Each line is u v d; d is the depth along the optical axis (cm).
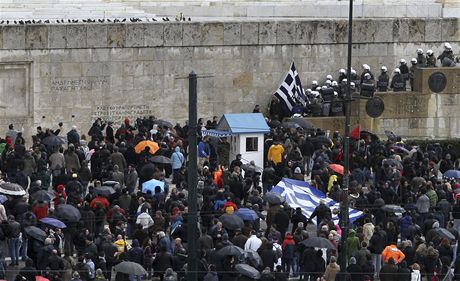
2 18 15462
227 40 15850
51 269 11544
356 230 12312
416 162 14000
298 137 14412
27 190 13212
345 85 15562
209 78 15850
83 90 15450
